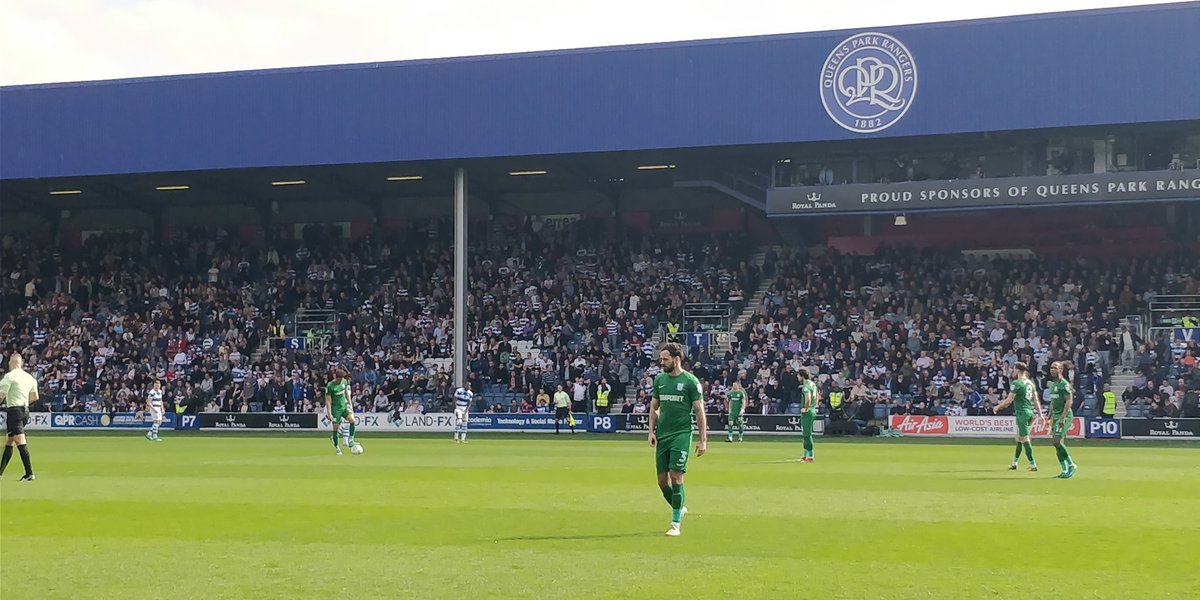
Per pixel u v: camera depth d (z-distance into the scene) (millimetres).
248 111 54812
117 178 59469
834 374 51188
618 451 36625
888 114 49062
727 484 23422
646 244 61688
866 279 56844
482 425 52875
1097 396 47344
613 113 51562
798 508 18812
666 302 57438
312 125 54250
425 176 59875
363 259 63969
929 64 48688
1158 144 51281
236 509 18938
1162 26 46656
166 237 68125
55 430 55625
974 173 53781
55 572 12828
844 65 49500
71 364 60531
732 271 58844
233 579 12352
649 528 16297
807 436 30688
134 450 37500
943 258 57094
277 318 61750
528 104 52344
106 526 16812
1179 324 51438
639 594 11484
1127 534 15648
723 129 50531
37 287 65250
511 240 63812
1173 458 32438
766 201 53750
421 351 58281
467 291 59344
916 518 17453
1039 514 17938
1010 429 45969
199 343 60750
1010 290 54156
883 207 51250
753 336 53938
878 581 12148
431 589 11758
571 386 54000
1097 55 47188
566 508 18891
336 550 14328
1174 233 55719
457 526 16609
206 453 35562
